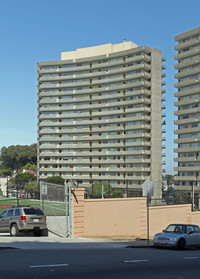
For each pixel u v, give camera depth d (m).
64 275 8.84
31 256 11.89
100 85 109.62
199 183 84.81
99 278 8.78
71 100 112.06
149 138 101.94
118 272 9.74
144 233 24.70
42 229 20.33
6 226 20.44
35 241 17.45
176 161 89.56
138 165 100.62
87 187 109.06
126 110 103.44
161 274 9.89
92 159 108.00
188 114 89.00
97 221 22.23
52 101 113.88
